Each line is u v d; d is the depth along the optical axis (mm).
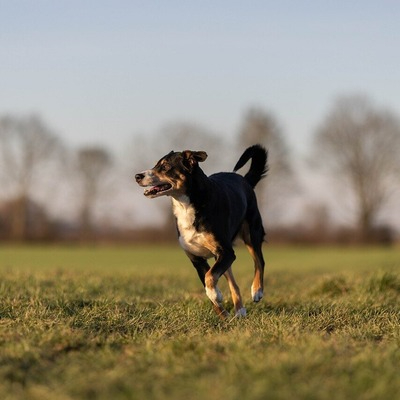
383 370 6465
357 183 72312
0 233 73562
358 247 68312
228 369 6328
